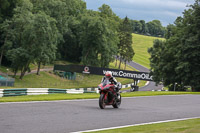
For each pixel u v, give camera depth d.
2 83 57.81
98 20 89.94
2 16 82.50
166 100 22.03
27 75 76.44
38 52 70.62
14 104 15.09
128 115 13.48
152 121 12.16
